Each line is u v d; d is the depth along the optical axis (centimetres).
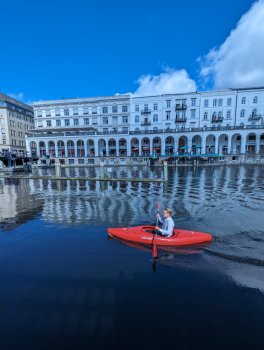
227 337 438
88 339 437
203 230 1018
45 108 6562
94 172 4050
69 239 923
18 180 3039
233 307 517
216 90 5628
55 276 650
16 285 609
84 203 1579
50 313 503
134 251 804
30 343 428
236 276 642
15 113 6569
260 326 463
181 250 804
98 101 6272
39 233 995
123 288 591
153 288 589
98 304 529
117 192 1984
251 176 2988
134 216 1249
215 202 1548
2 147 6116
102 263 721
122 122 6238
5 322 479
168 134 5659
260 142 5491
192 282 616
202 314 497
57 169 3195
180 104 5862
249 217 1205
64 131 6469
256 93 5475
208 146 5725
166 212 886
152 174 3481
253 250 805
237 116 5616
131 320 483
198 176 3100
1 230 1040
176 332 451
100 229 1038
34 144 6550
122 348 417
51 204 1566
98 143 6147
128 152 5912
